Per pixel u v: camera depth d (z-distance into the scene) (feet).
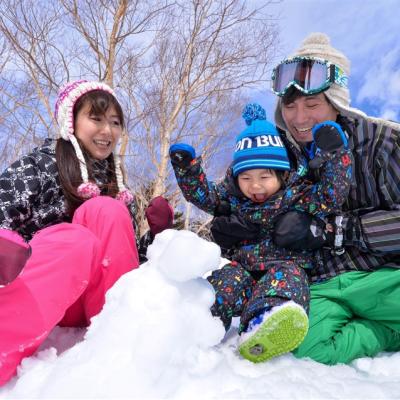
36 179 5.26
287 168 5.43
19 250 3.37
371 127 5.30
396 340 4.99
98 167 6.14
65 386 2.99
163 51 26.37
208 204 5.84
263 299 4.16
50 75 24.21
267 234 5.42
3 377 3.46
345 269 5.10
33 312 3.61
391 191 5.08
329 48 6.02
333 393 3.35
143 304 3.51
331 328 4.66
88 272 3.97
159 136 26.37
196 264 3.61
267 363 4.00
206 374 3.40
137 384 3.00
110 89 6.34
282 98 6.00
